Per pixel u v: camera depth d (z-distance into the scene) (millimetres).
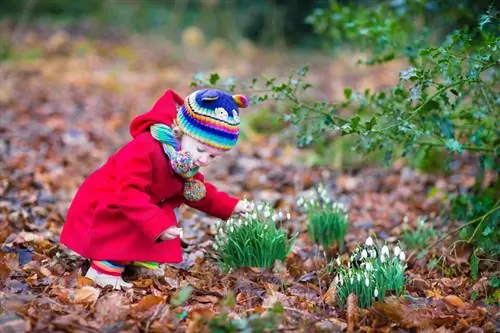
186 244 3867
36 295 2938
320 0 12656
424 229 3902
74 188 4844
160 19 14039
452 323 2850
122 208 2959
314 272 3410
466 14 4301
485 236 3518
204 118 2883
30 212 4207
